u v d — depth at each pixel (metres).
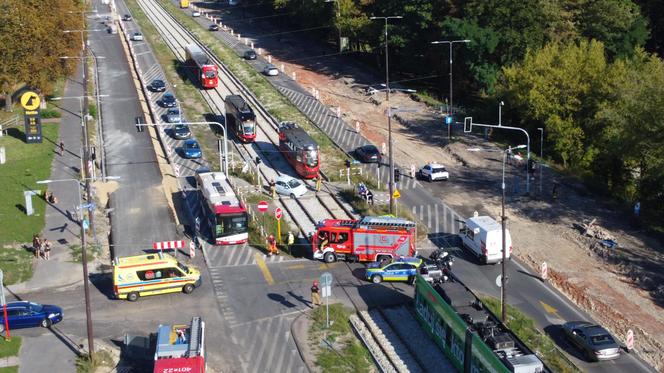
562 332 64.31
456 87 139.88
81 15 146.75
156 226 84.06
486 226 76.25
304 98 136.00
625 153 90.38
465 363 55.81
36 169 98.88
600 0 127.94
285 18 196.62
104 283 72.00
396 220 76.25
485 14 128.00
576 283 73.06
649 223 87.06
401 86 143.62
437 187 97.38
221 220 78.56
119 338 62.22
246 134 112.69
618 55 123.06
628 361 60.34
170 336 55.84
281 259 77.50
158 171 100.31
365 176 100.50
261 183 98.25
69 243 79.25
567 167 103.75
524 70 110.00
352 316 66.75
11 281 71.50
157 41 180.12
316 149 98.19
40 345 60.75
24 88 133.50
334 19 154.88
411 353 60.81
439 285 61.81
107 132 115.88
